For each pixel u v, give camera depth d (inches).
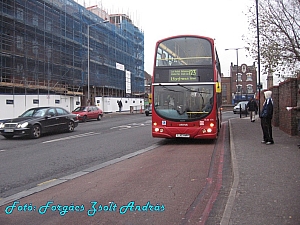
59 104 1343.5
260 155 360.5
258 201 204.5
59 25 1370.6
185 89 508.1
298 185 238.5
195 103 502.9
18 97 1115.9
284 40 732.0
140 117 1441.9
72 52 1475.1
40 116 662.5
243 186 239.0
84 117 1167.6
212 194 241.3
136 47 2368.4
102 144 549.3
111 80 1898.4
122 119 1307.8
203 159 390.0
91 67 1694.1
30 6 1203.2
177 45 520.1
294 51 708.7
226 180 284.2
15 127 614.5
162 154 434.9
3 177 315.0
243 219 175.6
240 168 297.9
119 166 359.9
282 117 598.2
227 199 221.5
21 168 356.5
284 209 189.2
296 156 348.2
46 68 1278.3
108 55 1860.2
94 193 252.4
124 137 655.1
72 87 1475.1
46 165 372.2
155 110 515.5
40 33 1246.9
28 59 1179.9
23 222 195.6
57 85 1338.6
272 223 169.3
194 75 508.4
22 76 1144.8
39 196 250.1
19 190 269.9
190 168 338.3
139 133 733.3
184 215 199.2
